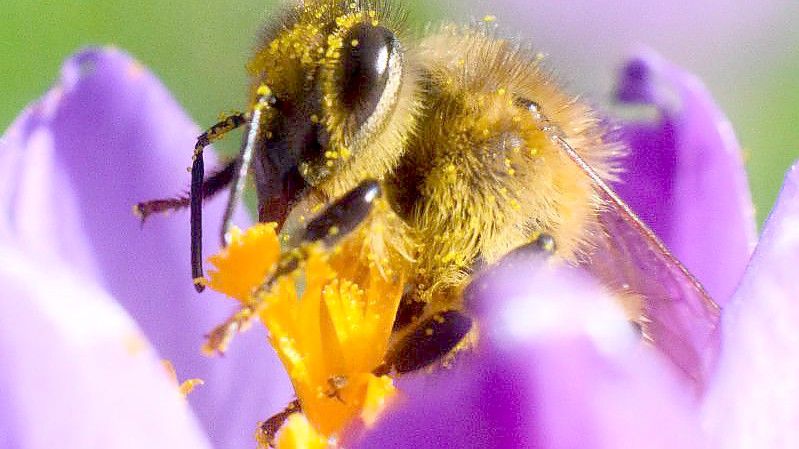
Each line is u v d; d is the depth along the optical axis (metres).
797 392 0.05
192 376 0.06
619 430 0.05
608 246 0.06
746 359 0.05
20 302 0.05
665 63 0.06
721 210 0.06
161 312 0.06
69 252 0.06
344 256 0.06
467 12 0.10
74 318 0.05
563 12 0.11
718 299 0.06
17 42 0.10
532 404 0.05
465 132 0.06
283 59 0.06
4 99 0.09
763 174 0.10
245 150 0.06
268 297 0.05
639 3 0.11
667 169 0.06
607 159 0.06
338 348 0.06
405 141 0.06
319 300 0.06
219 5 0.10
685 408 0.05
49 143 0.06
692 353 0.05
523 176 0.06
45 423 0.05
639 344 0.05
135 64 0.06
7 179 0.06
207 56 0.10
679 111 0.06
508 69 0.06
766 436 0.05
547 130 0.06
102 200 0.06
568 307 0.05
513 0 0.11
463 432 0.05
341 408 0.05
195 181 0.06
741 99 0.11
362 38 0.06
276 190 0.06
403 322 0.06
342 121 0.06
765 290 0.05
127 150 0.06
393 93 0.06
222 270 0.06
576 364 0.05
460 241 0.06
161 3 0.10
